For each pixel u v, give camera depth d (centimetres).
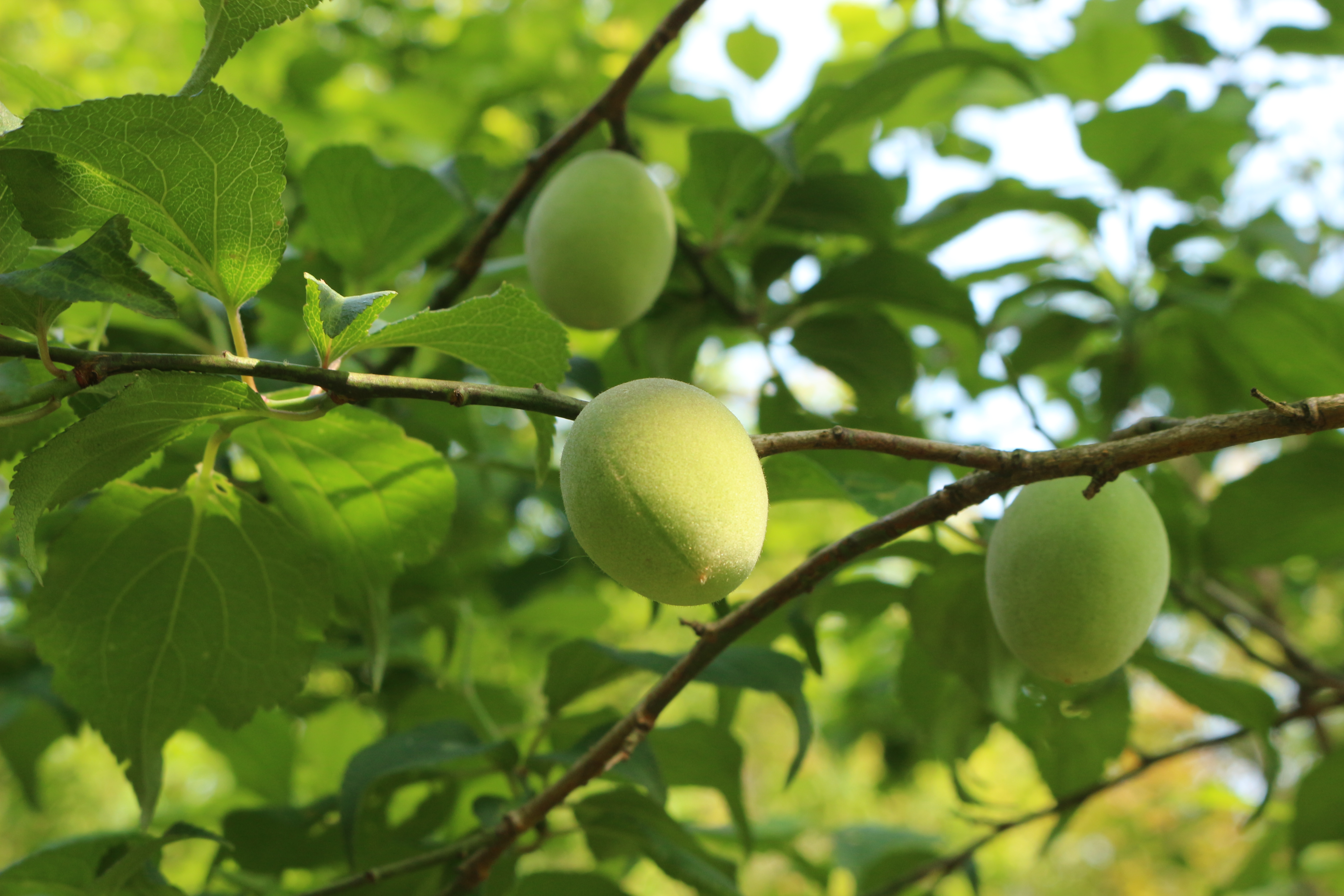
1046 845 48
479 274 46
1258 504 46
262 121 33
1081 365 59
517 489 60
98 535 37
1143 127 51
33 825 132
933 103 59
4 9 109
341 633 49
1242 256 56
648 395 33
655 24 77
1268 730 44
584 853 73
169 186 33
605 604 56
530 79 69
